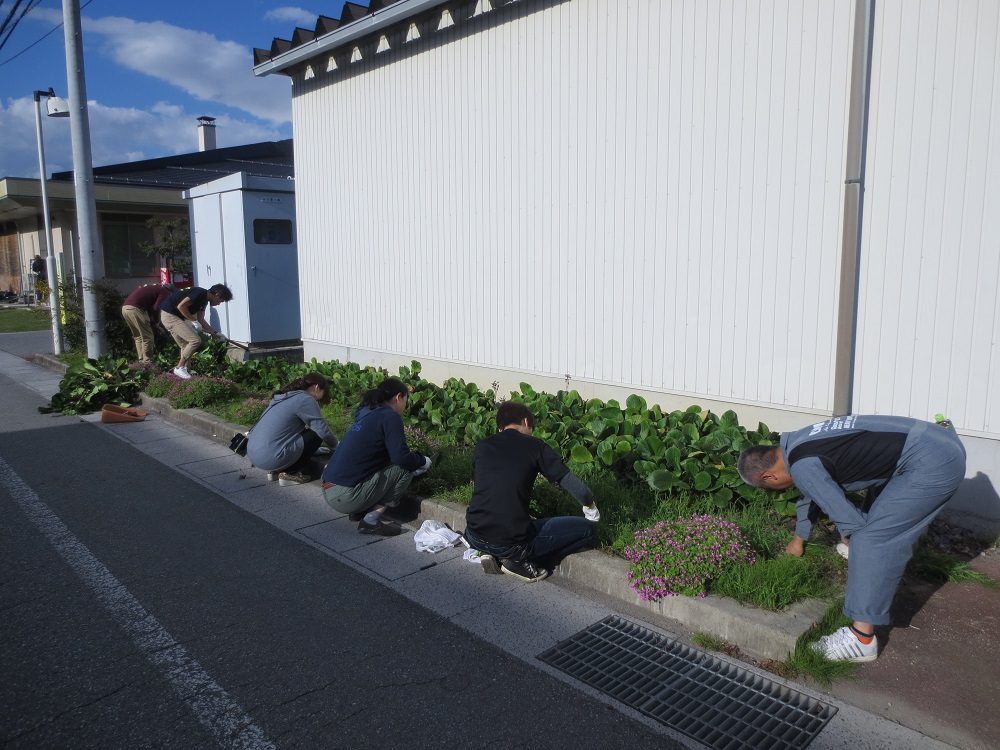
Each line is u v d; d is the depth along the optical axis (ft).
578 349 22.70
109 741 9.66
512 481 13.69
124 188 70.69
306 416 19.56
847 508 10.80
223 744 9.61
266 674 11.19
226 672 11.25
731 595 12.46
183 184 75.00
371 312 30.60
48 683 10.98
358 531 16.94
